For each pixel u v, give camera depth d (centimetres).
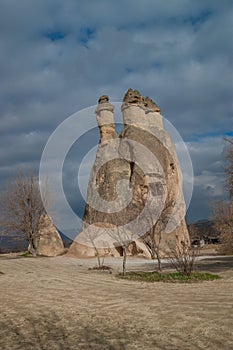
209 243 5694
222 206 4216
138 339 711
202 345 650
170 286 1515
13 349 673
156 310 982
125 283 1666
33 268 2575
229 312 905
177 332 746
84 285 1614
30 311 1027
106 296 1276
